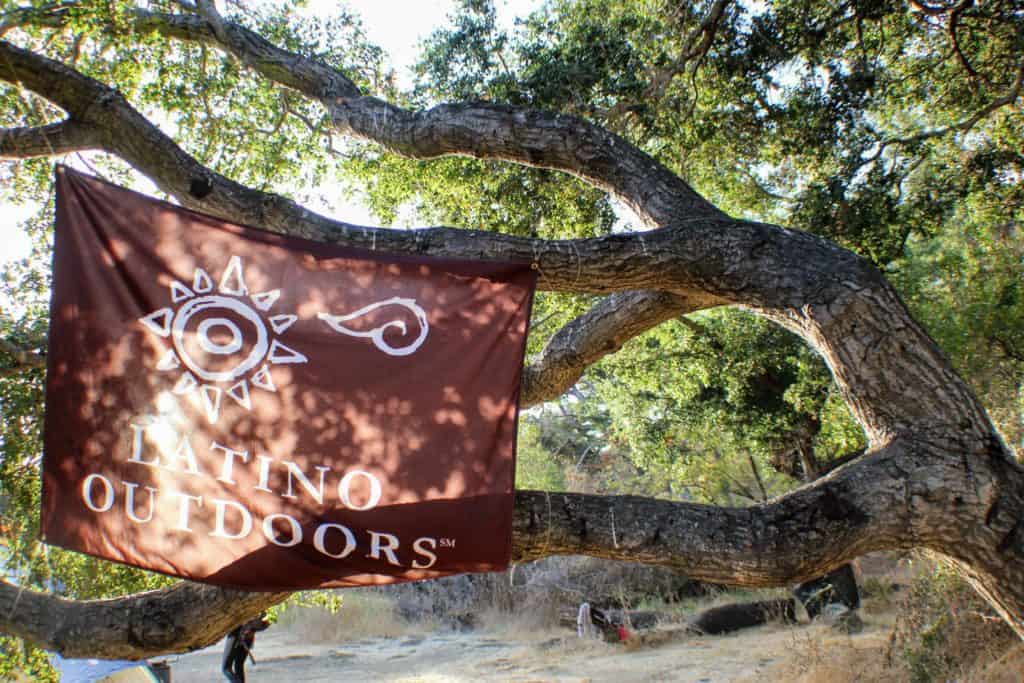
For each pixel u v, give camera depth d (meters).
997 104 11.14
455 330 4.08
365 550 3.93
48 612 4.77
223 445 4.03
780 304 4.84
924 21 11.31
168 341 4.12
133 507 4.03
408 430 3.99
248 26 9.91
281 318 4.11
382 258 4.18
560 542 4.22
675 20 11.12
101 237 4.20
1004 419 11.30
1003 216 12.55
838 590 17.36
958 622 10.05
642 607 20.94
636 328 6.92
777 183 13.93
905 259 14.62
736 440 18.53
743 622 17.80
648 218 5.89
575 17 11.23
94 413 4.10
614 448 26.83
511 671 15.41
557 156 6.12
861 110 11.28
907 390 4.53
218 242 4.20
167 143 5.36
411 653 18.53
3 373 7.05
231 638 13.88
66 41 8.84
